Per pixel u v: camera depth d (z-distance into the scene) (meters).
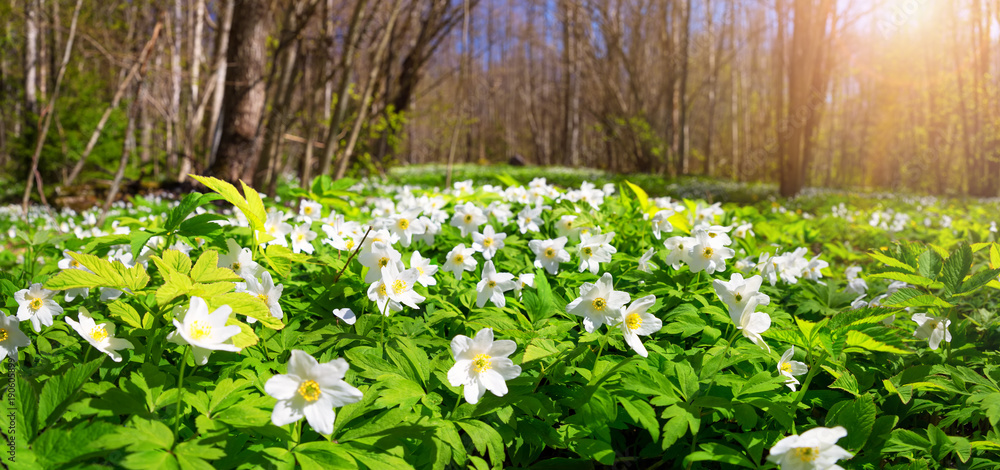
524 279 0.38
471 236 0.50
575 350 0.31
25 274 0.44
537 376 0.32
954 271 0.36
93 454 0.22
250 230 0.39
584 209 0.53
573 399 0.30
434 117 3.97
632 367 0.30
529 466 0.30
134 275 0.27
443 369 0.30
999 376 0.34
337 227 0.41
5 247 0.77
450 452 0.27
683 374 0.30
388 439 0.26
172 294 0.25
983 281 0.35
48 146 2.23
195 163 2.14
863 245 0.92
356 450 0.25
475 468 0.27
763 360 0.35
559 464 0.30
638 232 0.52
